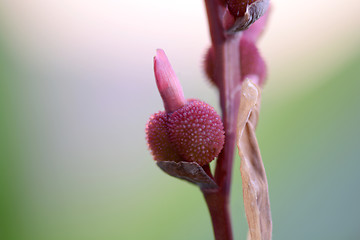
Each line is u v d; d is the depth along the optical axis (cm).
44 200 41
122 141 47
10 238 39
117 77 52
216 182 25
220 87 25
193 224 38
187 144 24
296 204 37
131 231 40
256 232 24
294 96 41
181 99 24
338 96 39
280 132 39
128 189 42
